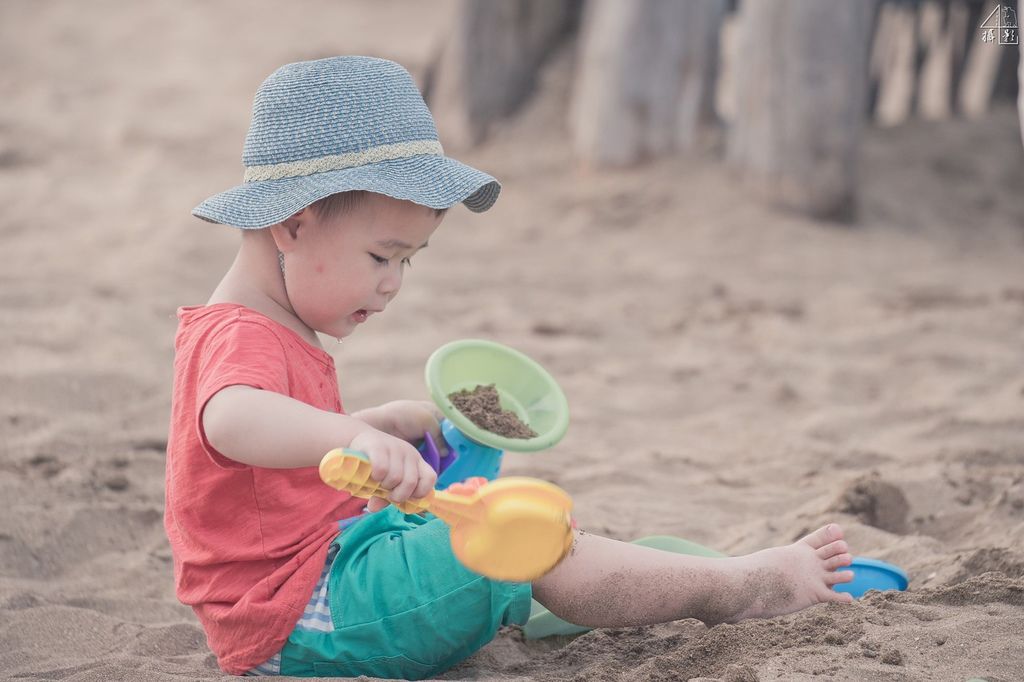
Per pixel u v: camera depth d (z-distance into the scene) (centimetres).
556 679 298
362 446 258
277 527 298
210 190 1051
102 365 621
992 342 731
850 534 414
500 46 1203
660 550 326
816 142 997
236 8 2025
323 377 304
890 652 276
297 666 298
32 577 404
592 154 1102
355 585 297
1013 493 436
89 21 1841
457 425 329
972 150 1187
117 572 408
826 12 981
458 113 1205
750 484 507
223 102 1411
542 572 265
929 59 1274
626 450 555
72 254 847
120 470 501
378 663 298
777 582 315
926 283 869
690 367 690
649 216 1009
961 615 300
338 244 293
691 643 299
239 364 279
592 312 798
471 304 804
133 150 1187
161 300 752
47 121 1277
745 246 948
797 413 613
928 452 532
